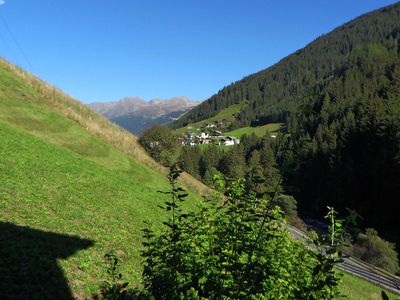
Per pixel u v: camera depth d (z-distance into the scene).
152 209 31.08
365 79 196.00
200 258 7.09
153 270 7.43
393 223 93.88
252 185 7.41
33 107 46.31
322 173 116.00
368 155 107.69
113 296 7.88
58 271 14.70
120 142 53.09
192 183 52.56
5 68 52.91
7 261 13.91
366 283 42.38
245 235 7.20
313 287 6.45
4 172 24.80
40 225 18.86
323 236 6.77
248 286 6.10
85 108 61.47
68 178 29.84
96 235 20.69
